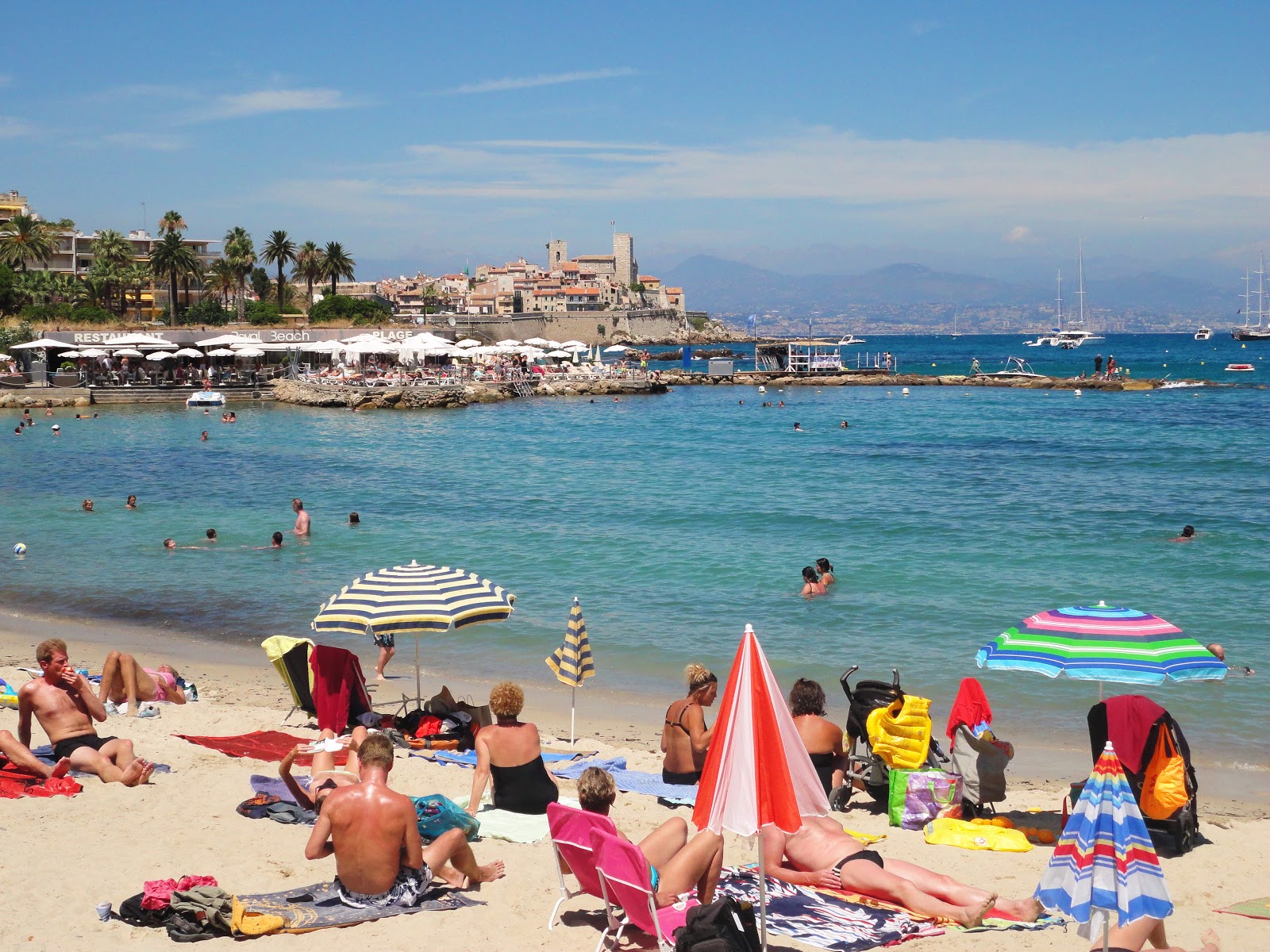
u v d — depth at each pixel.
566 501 35.88
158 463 46.50
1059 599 21.67
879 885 7.79
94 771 10.73
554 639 19.50
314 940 7.22
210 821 9.66
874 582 23.41
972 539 28.45
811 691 11.05
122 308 125.38
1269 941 7.66
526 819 9.77
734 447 53.69
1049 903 6.07
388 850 7.82
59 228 140.50
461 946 7.14
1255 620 19.69
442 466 45.81
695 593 22.70
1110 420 66.38
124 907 7.53
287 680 13.17
